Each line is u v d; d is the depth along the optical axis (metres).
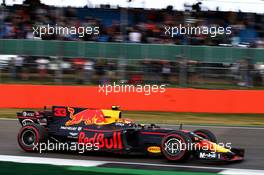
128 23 75.31
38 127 34.97
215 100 63.00
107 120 34.38
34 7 76.56
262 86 64.38
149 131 32.69
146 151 32.44
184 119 57.44
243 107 62.78
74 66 66.25
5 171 28.70
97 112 34.91
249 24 74.56
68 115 35.50
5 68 67.31
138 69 65.31
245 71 64.31
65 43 67.38
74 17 75.81
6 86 65.81
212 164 31.59
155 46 66.50
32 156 33.78
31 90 65.38
